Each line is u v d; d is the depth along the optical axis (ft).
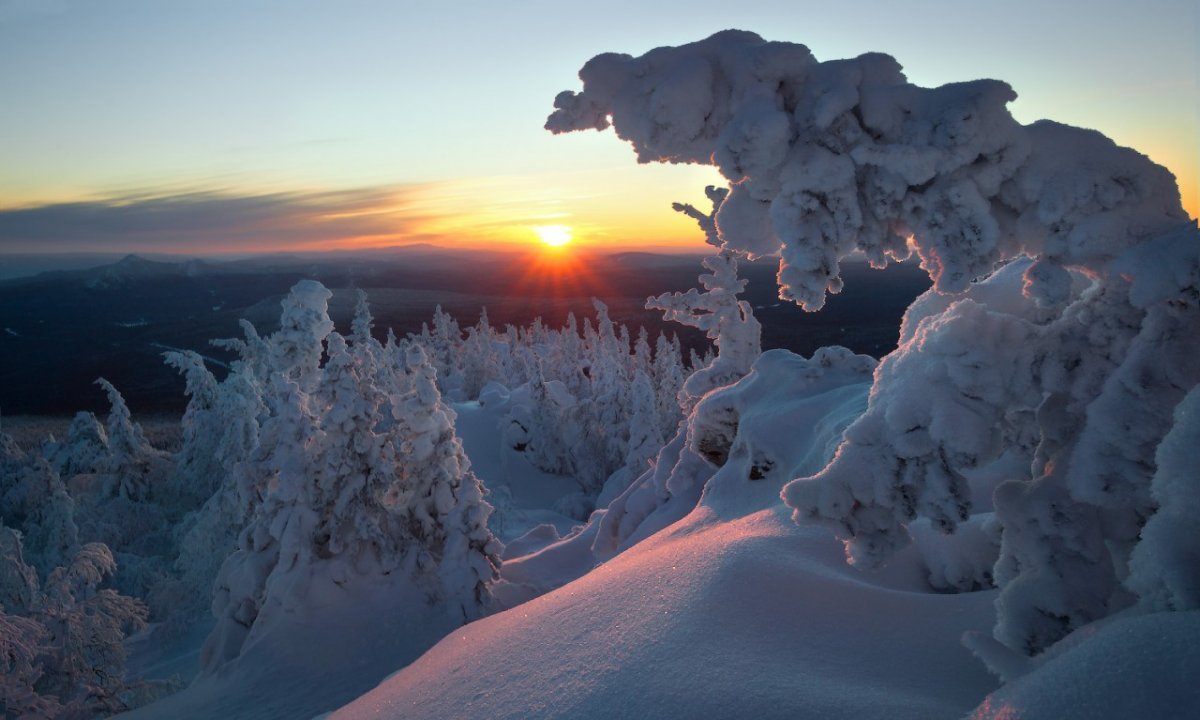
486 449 178.91
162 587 93.30
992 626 16.92
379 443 64.49
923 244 13.25
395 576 63.10
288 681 55.62
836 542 23.35
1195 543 10.52
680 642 17.65
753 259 14.87
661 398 190.90
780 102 13.23
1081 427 14.47
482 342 257.14
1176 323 12.69
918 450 13.60
